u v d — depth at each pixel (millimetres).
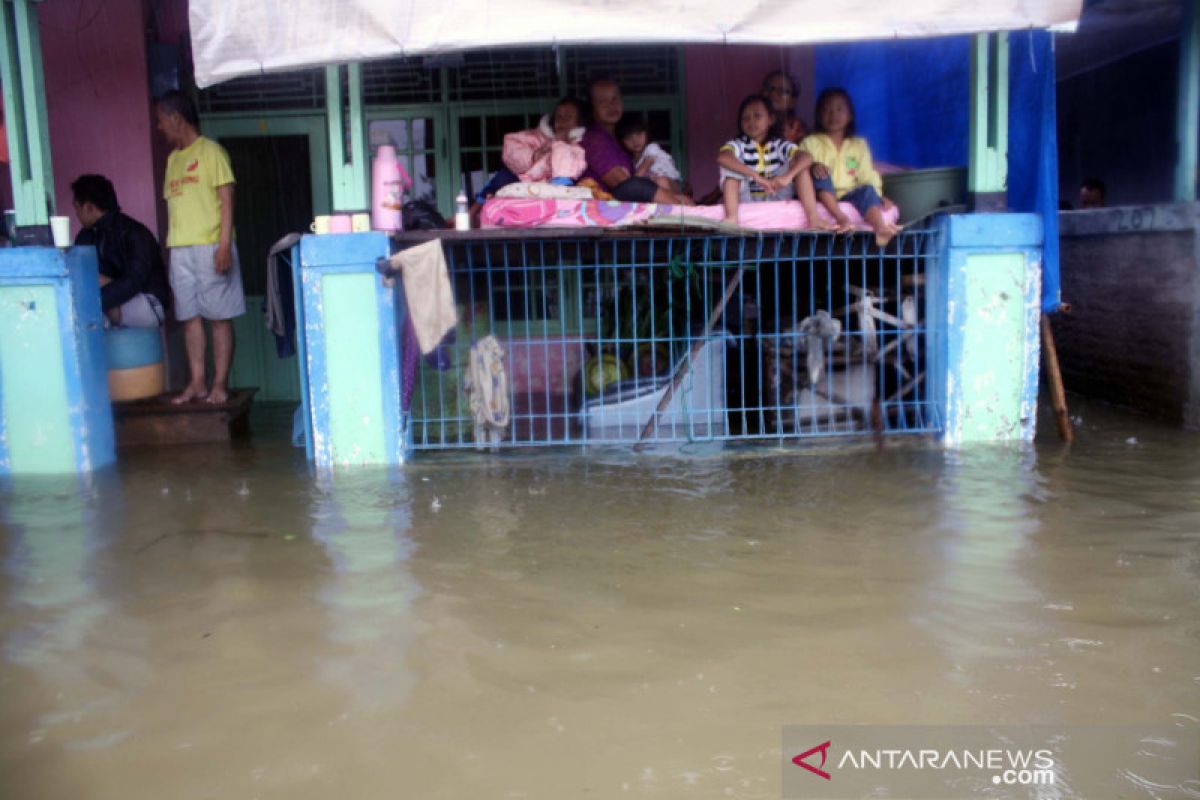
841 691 2980
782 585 3855
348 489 5527
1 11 5871
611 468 5883
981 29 5516
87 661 3289
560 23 5379
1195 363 6527
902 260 6676
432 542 4504
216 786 2543
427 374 6977
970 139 6207
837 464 5801
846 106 6785
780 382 6488
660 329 6770
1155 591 3707
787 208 6387
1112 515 4645
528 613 3625
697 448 6328
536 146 6984
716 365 6605
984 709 2861
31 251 5941
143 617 3664
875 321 6531
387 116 8297
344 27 5391
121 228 7074
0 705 2986
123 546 4535
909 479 5398
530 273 7855
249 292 8656
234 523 4883
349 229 6066
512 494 5336
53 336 6031
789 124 7379
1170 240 6746
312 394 6109
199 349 7074
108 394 6465
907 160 8289
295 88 8344
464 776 2568
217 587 3965
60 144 7969
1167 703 2877
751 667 3148
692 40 5410
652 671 3133
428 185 8352
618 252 6711
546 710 2900
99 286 6594
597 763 2617
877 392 6574
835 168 6777
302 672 3176
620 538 4508
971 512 4746
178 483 5770
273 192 8500
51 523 4941
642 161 7098
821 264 6734
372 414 6133
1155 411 7023
